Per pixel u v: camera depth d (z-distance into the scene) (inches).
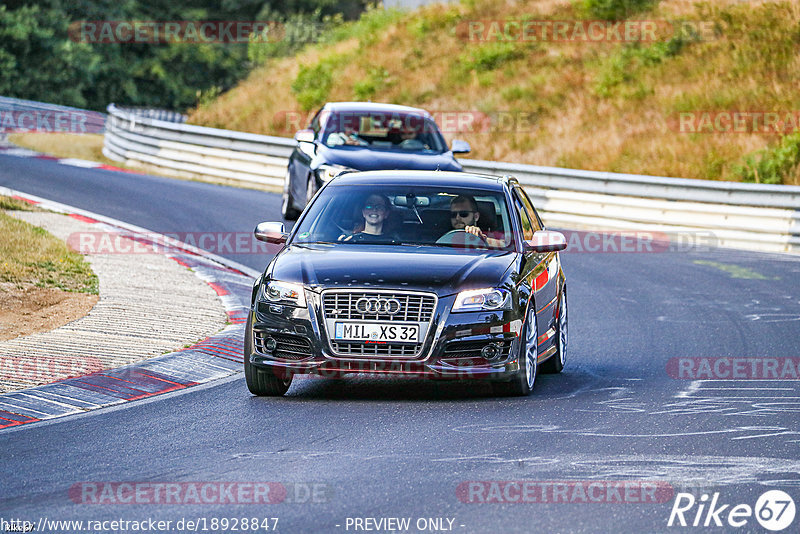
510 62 4753.9
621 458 976.9
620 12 4950.8
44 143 4571.9
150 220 2731.3
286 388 1305.4
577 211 3260.3
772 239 2935.5
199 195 3255.4
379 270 1251.2
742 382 1396.4
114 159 4197.8
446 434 1072.2
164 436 1059.3
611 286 2265.0
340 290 1229.7
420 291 1227.2
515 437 1060.5
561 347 1499.8
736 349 1646.2
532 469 934.4
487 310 1237.7
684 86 4274.1
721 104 4094.5
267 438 1053.2
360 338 1220.5
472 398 1278.3
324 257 1295.5
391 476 907.4
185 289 1909.4
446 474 915.4
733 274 2444.6
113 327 1568.7
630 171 3782.0
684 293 2190.0
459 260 1293.1
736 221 2994.6
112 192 3161.9
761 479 909.2
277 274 1274.6
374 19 5634.8
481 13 5280.5
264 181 3654.0
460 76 4726.9
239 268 2237.9
